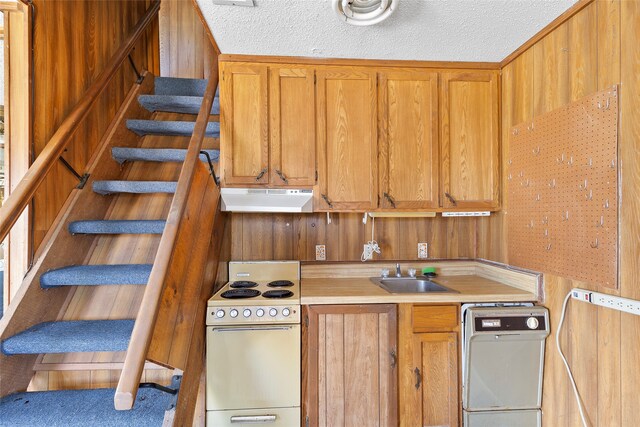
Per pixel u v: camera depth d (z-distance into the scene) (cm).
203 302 163
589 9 138
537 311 162
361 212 210
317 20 156
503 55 192
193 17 340
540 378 164
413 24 160
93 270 159
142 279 156
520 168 183
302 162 195
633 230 117
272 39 174
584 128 139
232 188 191
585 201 138
